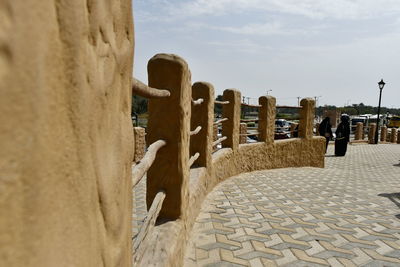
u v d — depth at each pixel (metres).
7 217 0.39
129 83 0.87
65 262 0.53
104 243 0.71
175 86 2.41
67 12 0.50
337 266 2.75
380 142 22.06
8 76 0.38
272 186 5.83
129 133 0.90
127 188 0.89
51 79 0.47
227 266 2.67
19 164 0.40
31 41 0.41
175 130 2.44
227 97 6.32
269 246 3.10
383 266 2.77
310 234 3.44
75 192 0.56
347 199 5.08
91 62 0.61
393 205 4.77
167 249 1.93
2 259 0.39
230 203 4.54
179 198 2.48
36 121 0.43
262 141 7.80
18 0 0.39
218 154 5.68
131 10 0.85
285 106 8.38
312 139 9.23
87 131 0.60
